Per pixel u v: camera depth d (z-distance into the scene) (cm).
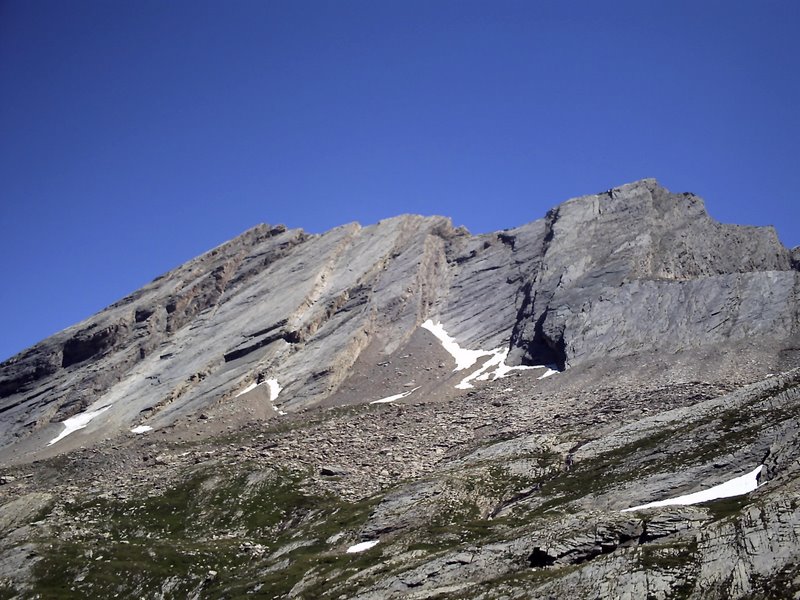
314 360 19662
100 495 14175
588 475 11294
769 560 7275
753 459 9962
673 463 10594
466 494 11712
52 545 12231
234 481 13925
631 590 7638
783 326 15812
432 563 9412
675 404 13462
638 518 9038
